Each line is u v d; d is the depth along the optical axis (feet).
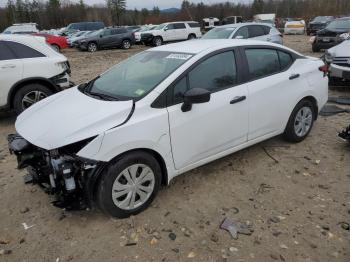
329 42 51.24
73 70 47.57
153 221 11.59
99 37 79.87
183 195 13.01
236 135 14.07
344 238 10.65
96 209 12.28
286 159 15.65
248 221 11.50
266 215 11.78
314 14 240.53
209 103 12.89
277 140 17.66
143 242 10.66
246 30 39.65
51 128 11.19
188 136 12.48
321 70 17.39
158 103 11.80
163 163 12.21
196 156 13.01
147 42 88.28
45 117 12.07
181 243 10.59
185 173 14.52
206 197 12.87
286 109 15.84
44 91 22.98
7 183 14.38
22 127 12.12
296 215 11.76
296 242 10.52
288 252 10.13
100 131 10.73
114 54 70.28
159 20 234.58
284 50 16.16
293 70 16.10
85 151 10.52
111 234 11.03
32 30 101.91
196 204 12.46
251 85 14.29
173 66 12.86
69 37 95.14
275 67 15.57
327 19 107.04
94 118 11.02
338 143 17.30
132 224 11.41
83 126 10.78
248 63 14.47
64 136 10.64
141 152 11.51
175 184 13.75
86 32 93.97
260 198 12.76
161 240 10.73
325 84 17.69
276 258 9.90
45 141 10.80
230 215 11.82
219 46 13.87
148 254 10.19
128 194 11.50
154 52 14.80
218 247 10.39
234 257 9.99
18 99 22.31
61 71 23.52
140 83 12.73
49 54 23.39
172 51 14.11
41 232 11.28
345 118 21.09
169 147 12.08
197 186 13.60
